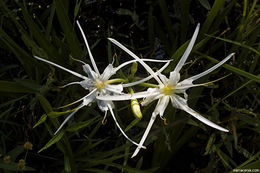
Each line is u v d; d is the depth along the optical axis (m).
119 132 0.71
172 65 0.67
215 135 0.70
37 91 0.65
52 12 0.70
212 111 0.72
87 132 0.71
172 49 0.75
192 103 0.68
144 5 0.81
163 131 0.64
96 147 0.71
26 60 0.68
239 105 0.72
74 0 0.78
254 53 0.74
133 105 0.55
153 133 0.62
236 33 0.74
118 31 0.79
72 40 0.66
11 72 0.74
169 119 0.65
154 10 0.82
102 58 0.77
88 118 0.71
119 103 0.69
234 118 0.68
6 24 0.74
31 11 0.76
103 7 0.79
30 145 0.62
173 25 0.80
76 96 0.69
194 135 0.74
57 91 0.71
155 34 0.81
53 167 0.69
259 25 0.69
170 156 0.70
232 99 0.73
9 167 0.59
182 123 0.67
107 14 0.79
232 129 0.68
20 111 0.70
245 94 0.71
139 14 0.81
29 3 0.75
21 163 0.59
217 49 0.78
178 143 0.70
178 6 0.79
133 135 0.71
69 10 0.78
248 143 0.72
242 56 0.72
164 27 0.82
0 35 0.67
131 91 0.57
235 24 0.78
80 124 0.60
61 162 0.68
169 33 0.78
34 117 0.67
